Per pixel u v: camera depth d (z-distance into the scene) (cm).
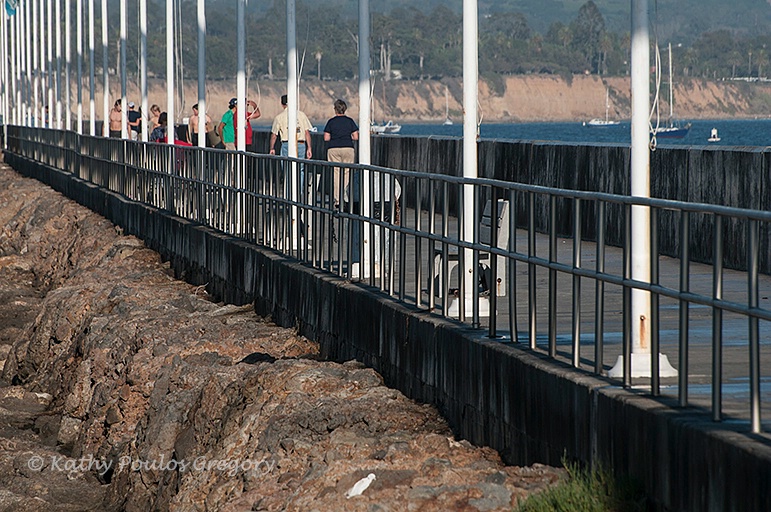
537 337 3023
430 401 3241
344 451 2883
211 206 6494
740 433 2061
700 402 2297
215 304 5700
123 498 4069
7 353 7181
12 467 4519
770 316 1983
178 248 6944
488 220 3778
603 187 5447
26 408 5700
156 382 4334
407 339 3406
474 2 3594
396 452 2775
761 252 4388
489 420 2877
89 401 5078
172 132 9112
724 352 2855
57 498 4209
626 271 2427
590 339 2989
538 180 6091
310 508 2481
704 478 2073
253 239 5616
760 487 1931
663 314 3450
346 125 6512
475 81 3594
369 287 3934
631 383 2450
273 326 4775
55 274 9719
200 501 3294
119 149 9738
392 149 8225
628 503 2220
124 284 6419
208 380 3919
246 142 7850
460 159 7056
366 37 4497
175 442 3950
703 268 4569
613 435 2345
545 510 2258
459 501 2345
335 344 4072
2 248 12075
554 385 2562
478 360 2938
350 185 4125
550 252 2694
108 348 5153
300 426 3162
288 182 5047
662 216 5066
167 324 5000
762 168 4441
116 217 9269
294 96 5822
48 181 14362
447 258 3303
